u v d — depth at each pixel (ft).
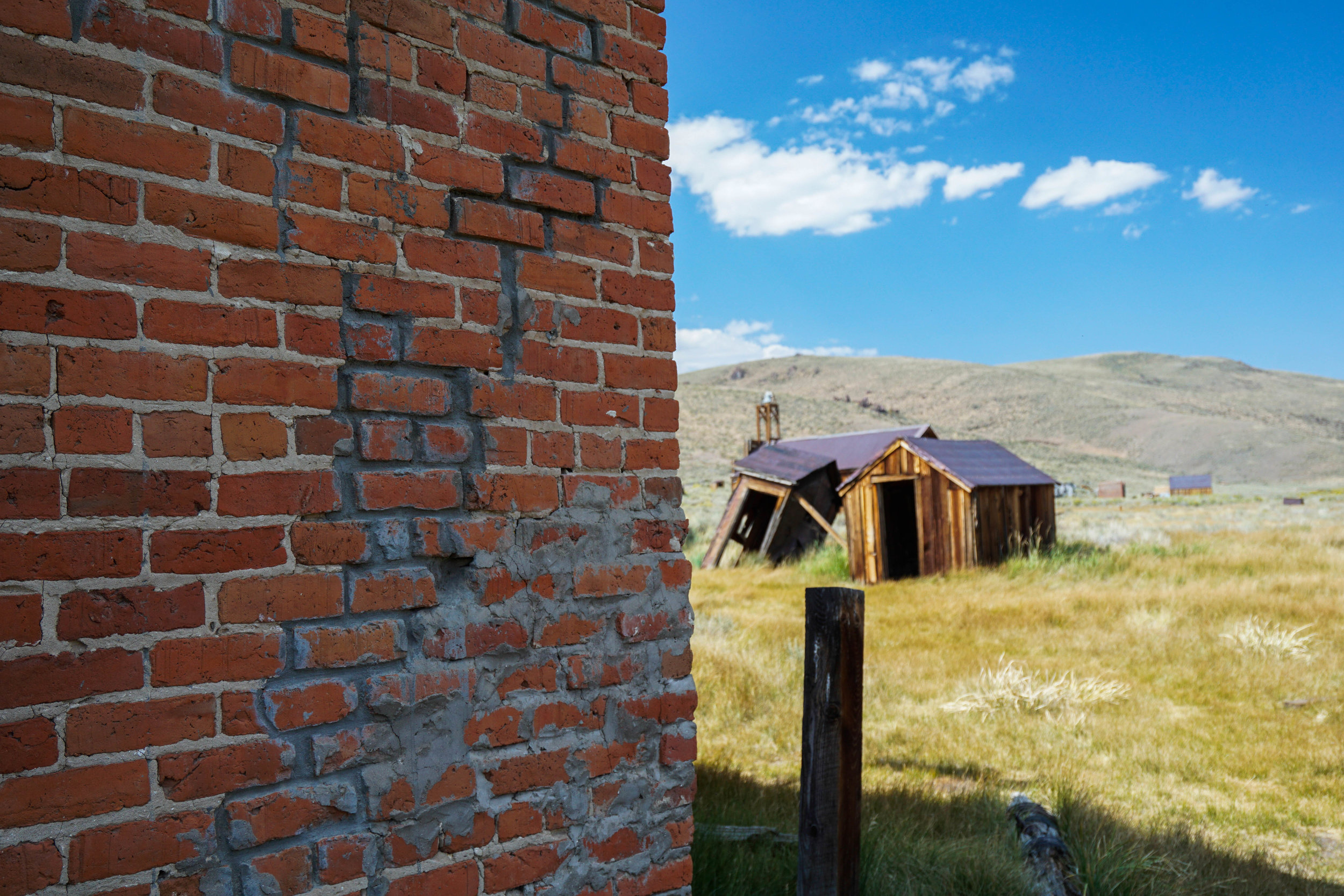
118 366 5.05
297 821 5.60
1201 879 14.43
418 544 6.17
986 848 14.20
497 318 6.65
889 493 63.36
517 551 6.67
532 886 6.63
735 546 70.03
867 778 19.53
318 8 5.90
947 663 30.91
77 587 4.89
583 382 7.14
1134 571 50.24
